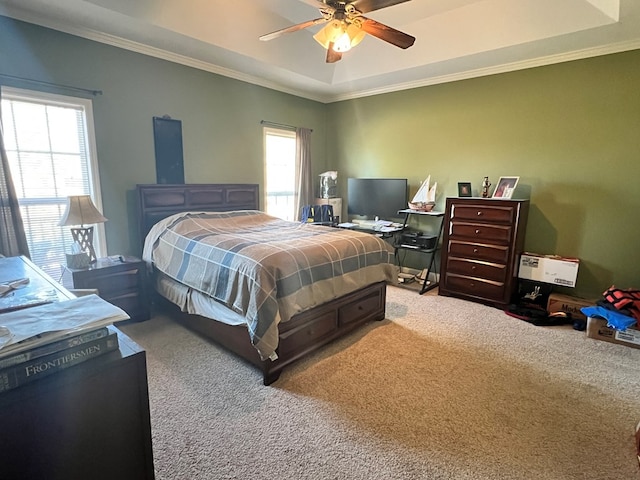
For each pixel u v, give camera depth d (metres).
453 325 3.30
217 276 2.50
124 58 3.36
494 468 1.64
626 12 2.67
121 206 3.49
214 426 1.89
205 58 3.80
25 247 2.81
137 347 1.03
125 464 1.04
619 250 3.48
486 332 3.14
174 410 2.02
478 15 3.35
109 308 1.03
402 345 2.88
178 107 3.83
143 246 3.53
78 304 1.06
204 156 4.14
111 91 3.31
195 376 2.37
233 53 3.64
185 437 1.80
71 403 0.91
